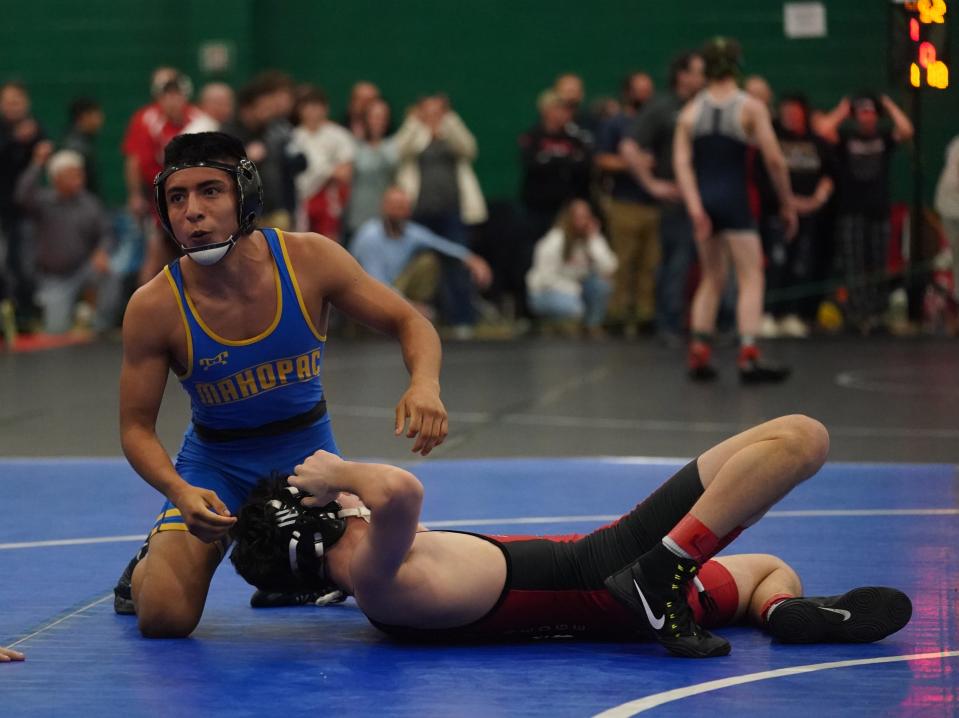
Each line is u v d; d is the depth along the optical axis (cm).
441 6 2428
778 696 422
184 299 518
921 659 463
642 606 473
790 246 2003
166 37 2442
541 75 2419
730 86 1384
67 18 2455
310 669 464
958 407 1205
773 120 1942
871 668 452
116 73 2455
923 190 2000
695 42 2380
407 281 1939
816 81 2336
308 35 2456
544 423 1141
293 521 478
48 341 1992
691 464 486
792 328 2025
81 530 723
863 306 2017
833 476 863
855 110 1986
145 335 520
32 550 670
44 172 2259
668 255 1908
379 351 1825
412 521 461
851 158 1970
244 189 502
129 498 822
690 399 1286
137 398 520
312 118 2036
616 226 2031
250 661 475
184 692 436
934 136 1836
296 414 541
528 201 2089
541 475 884
